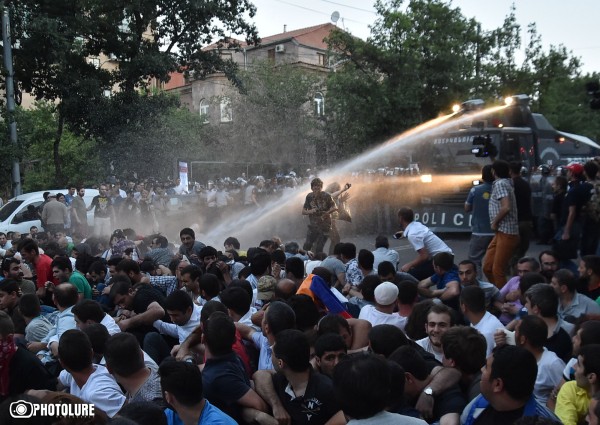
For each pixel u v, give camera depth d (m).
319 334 4.56
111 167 26.50
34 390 4.15
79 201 18.61
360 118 27.67
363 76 27.73
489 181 9.38
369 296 6.36
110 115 25.44
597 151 21.66
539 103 36.75
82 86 24.47
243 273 7.51
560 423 2.94
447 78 27.62
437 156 18.88
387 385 2.99
